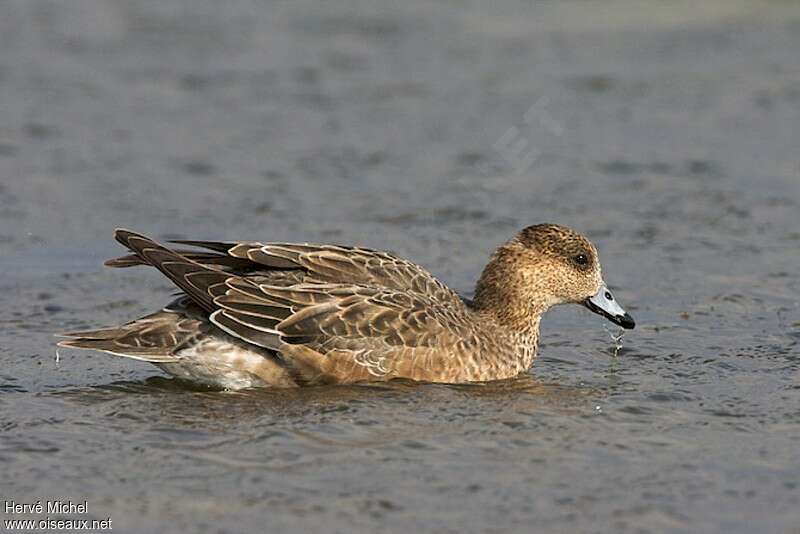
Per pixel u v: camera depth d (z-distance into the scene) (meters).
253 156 21.39
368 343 12.32
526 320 13.13
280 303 12.27
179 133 22.39
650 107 23.97
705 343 13.90
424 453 10.70
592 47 27.42
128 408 11.77
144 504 9.74
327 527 9.36
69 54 26.34
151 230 18.00
